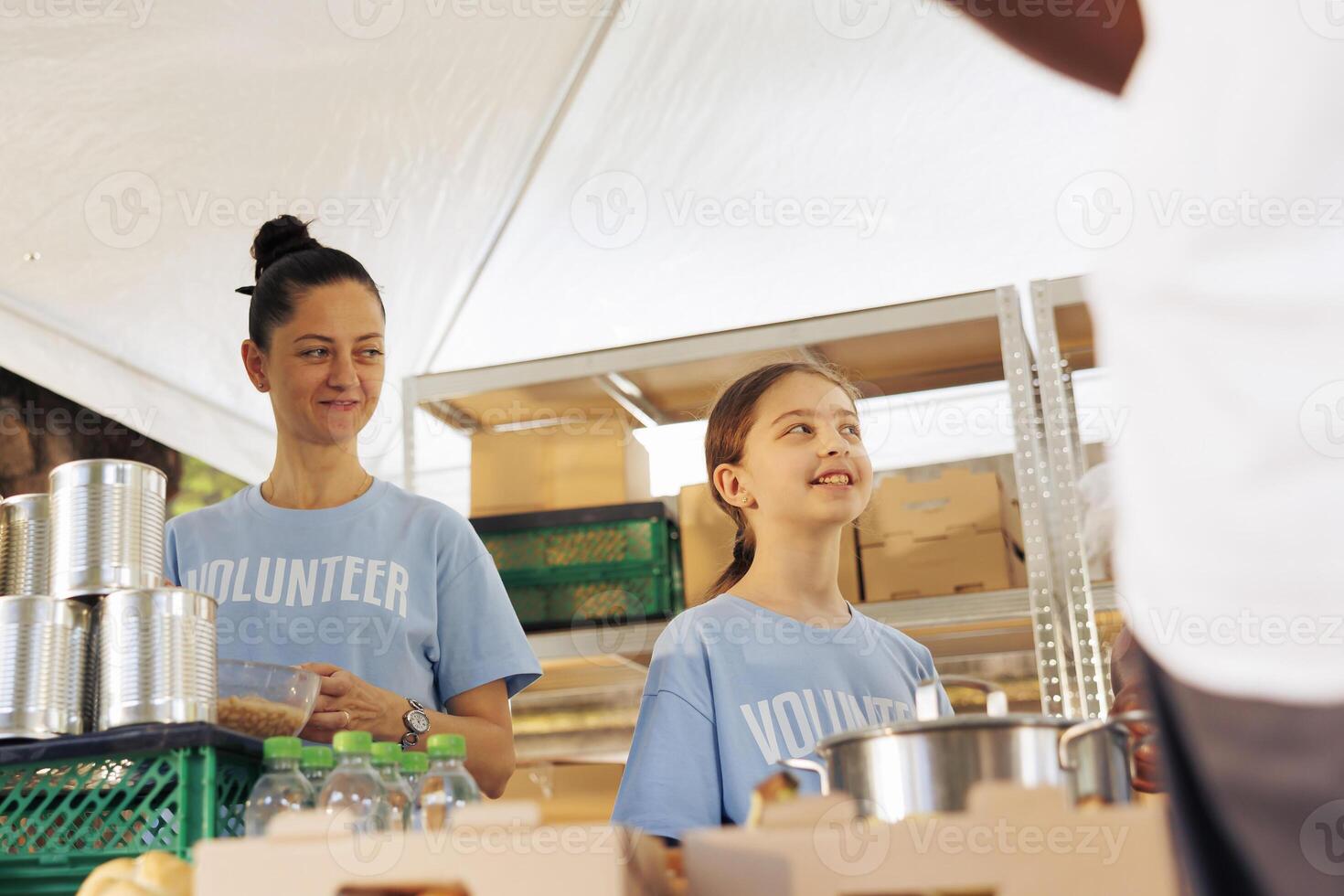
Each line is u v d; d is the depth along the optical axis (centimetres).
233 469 298
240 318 270
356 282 173
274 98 225
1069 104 243
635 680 302
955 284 297
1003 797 76
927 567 254
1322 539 60
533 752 312
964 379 288
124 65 210
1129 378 68
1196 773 63
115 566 113
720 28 227
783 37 229
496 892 75
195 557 171
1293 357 61
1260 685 60
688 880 80
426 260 278
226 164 238
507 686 173
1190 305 65
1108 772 94
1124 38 78
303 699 120
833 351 272
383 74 224
